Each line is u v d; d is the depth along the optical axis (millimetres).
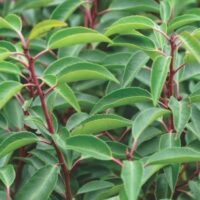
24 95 1419
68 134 1166
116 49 1510
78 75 1172
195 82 1436
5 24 1188
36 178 1175
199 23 1481
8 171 1188
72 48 1428
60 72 1163
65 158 1185
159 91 1145
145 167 1133
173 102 1204
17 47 1292
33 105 1271
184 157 1099
